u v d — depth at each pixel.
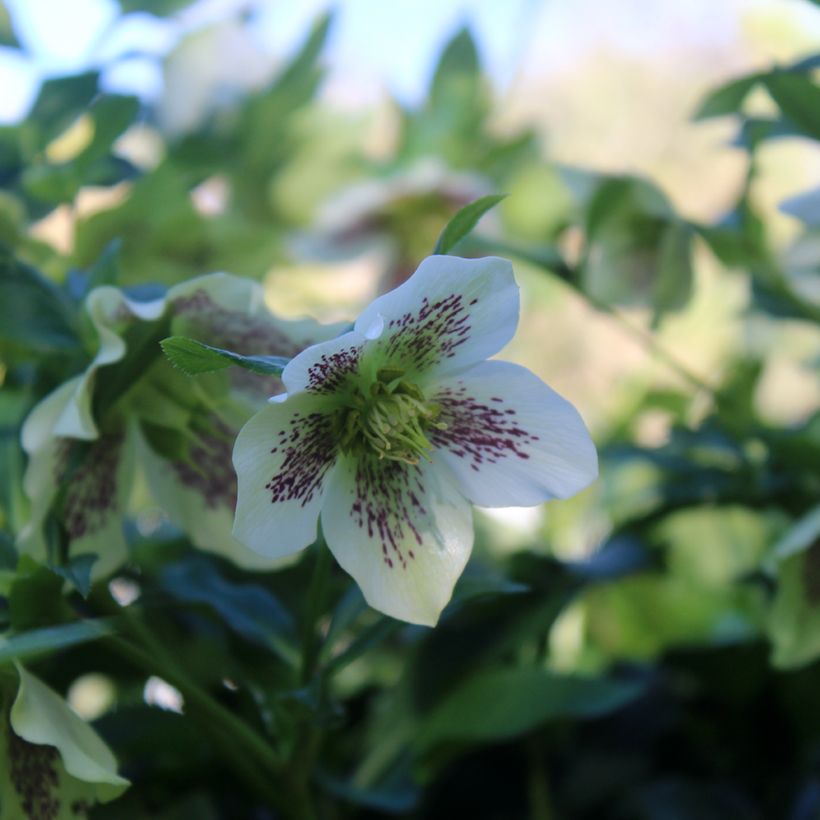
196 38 0.58
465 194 0.62
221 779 0.45
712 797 0.48
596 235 0.50
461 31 0.64
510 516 0.53
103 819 0.41
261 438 0.34
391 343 0.35
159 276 0.50
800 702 0.50
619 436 0.56
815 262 0.50
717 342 0.68
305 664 0.39
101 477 0.40
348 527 0.36
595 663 0.54
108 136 0.47
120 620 0.40
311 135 0.62
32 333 0.39
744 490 0.50
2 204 0.47
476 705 0.45
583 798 0.49
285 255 0.62
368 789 0.44
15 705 0.35
